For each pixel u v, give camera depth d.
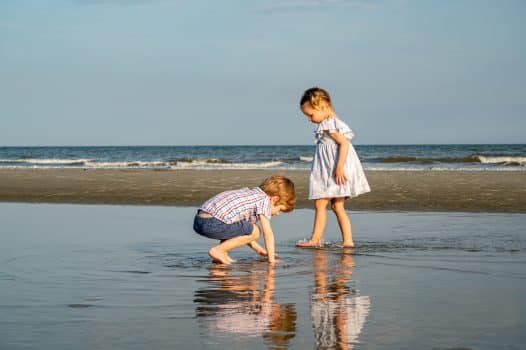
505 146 72.75
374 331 2.60
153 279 3.79
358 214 7.67
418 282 3.62
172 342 2.46
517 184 11.61
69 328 2.66
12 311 2.96
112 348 2.38
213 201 4.66
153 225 6.78
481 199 8.97
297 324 2.71
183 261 4.50
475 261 4.36
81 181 13.84
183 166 26.55
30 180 14.38
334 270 4.08
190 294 3.34
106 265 4.30
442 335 2.53
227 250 4.65
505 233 5.82
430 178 13.86
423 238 5.59
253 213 4.62
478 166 23.56
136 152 63.97
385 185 11.72
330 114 5.74
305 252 4.95
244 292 3.38
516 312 2.90
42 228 6.52
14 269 4.13
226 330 2.62
